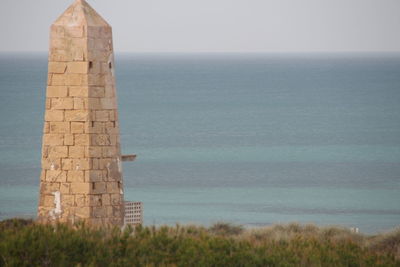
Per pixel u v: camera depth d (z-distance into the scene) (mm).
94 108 76938
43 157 77188
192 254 66625
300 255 75375
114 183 77875
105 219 77000
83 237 65688
